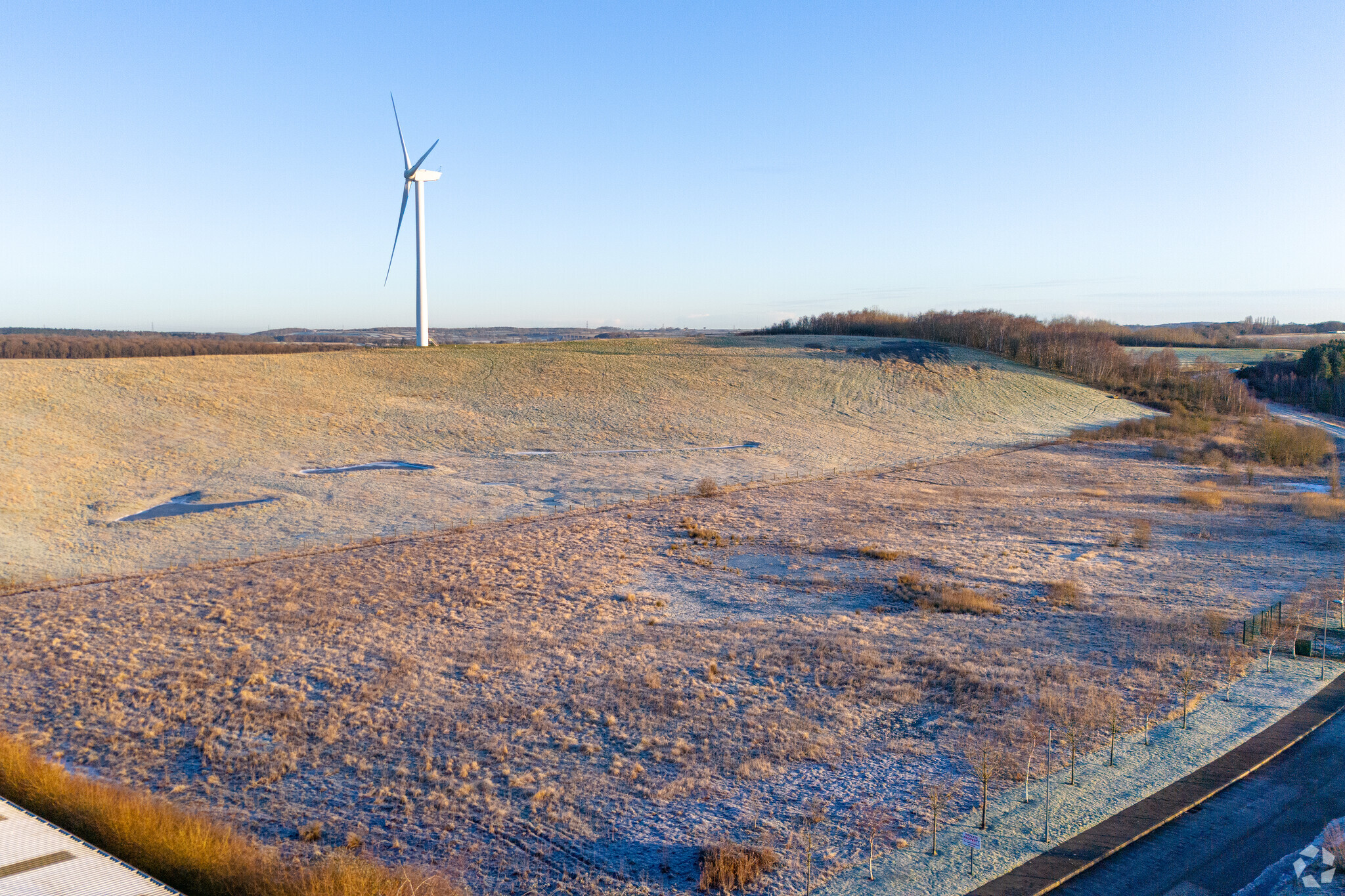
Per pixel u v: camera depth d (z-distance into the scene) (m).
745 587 27.16
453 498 41.06
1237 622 23.03
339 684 18.48
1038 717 16.45
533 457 52.75
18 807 12.73
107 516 35.25
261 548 31.38
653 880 11.33
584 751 15.38
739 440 61.16
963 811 13.01
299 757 15.06
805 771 14.57
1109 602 25.17
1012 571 29.06
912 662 19.84
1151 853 11.59
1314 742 15.16
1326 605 24.58
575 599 25.38
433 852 12.03
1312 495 44.28
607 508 39.38
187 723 16.55
